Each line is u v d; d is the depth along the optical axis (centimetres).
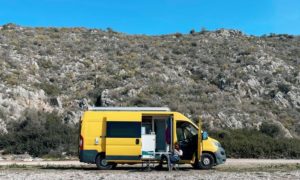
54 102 4847
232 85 5628
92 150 2258
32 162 2955
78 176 1966
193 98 5231
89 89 5356
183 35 8344
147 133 2270
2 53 5981
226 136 3962
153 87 5406
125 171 2200
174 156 2214
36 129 3997
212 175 1989
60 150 3641
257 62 6444
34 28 7894
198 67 6319
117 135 2255
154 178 1891
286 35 8869
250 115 4822
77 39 7481
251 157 3394
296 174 2011
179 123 2292
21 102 4622
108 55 6656
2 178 1902
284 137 4331
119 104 4816
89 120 2278
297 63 6869
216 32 8475
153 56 6731
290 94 5534
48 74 5738
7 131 4041
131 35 8219
